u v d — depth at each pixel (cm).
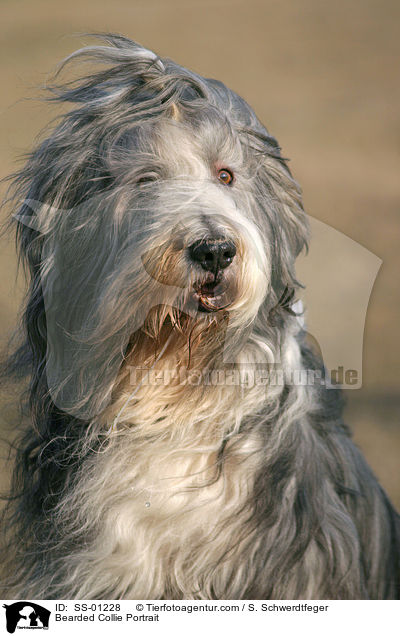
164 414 556
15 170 610
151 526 547
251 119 599
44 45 2925
